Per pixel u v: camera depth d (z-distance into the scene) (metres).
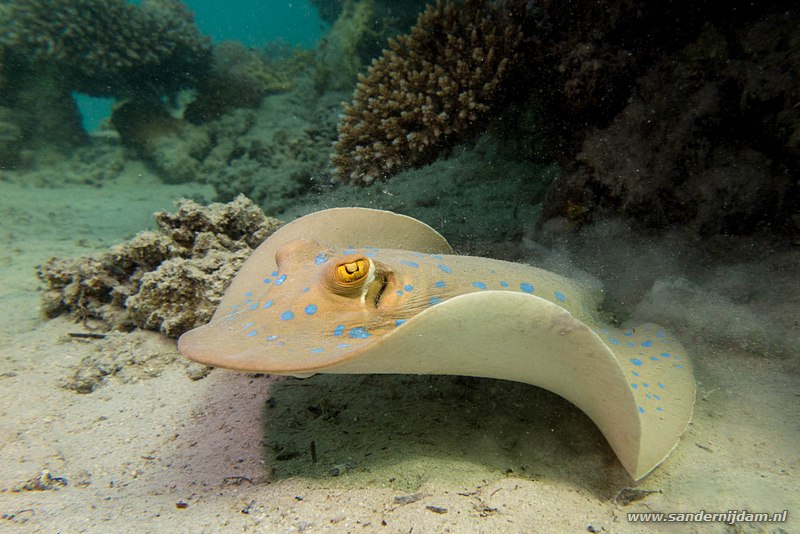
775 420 0.29
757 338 0.35
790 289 0.36
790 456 0.27
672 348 0.34
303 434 0.31
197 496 0.26
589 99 0.48
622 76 0.45
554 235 0.50
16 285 0.62
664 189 0.43
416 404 0.33
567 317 0.23
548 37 0.51
